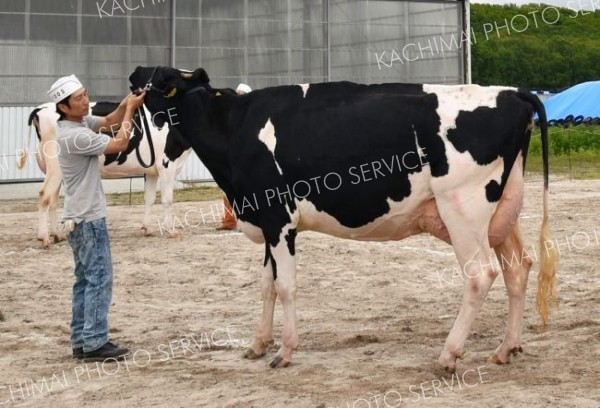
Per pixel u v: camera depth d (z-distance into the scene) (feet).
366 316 32.50
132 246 49.83
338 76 99.66
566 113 134.00
